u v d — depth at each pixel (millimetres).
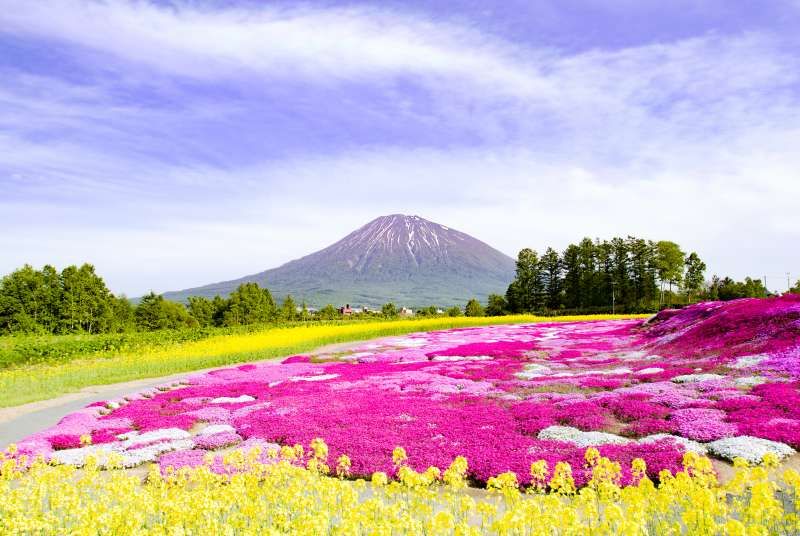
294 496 9188
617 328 57375
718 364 26078
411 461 15555
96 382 34406
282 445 18594
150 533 8219
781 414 16938
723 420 17188
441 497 11156
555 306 138375
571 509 7410
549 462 14703
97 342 49875
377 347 51438
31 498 9969
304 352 49656
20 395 29812
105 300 99875
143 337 56375
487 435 17812
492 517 10289
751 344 28156
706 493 7613
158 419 23141
